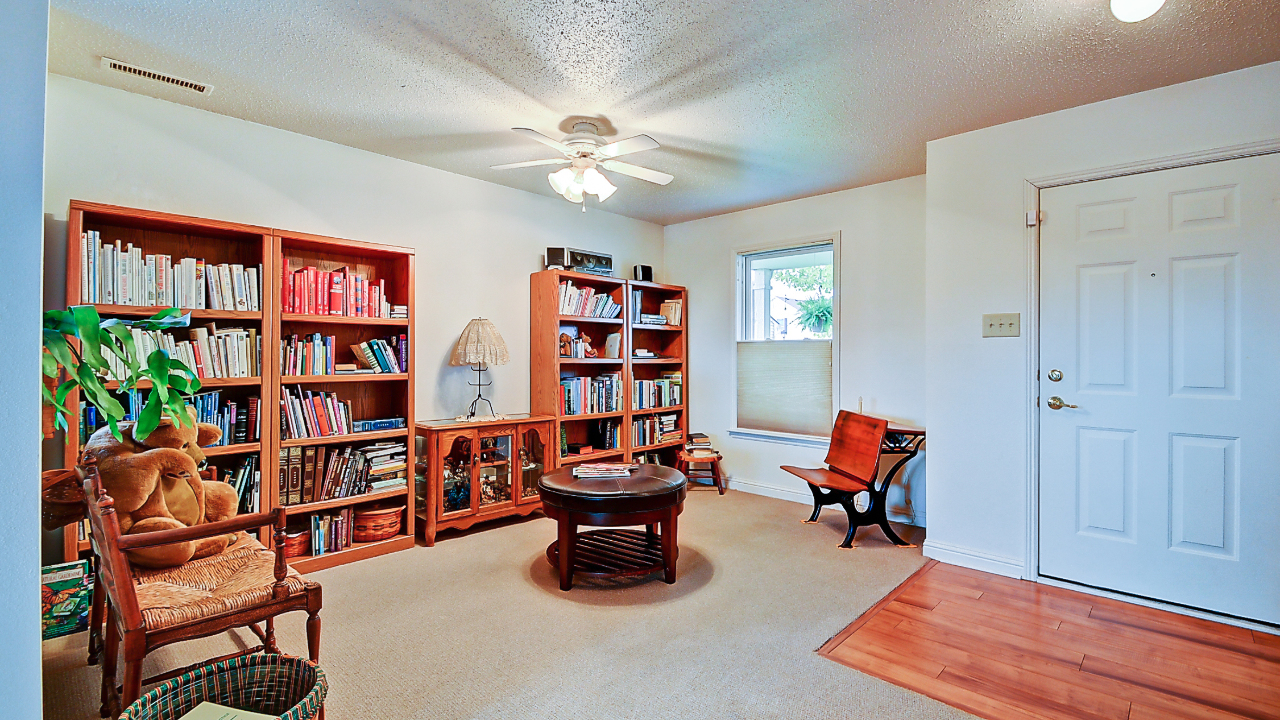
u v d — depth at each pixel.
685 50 2.21
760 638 2.19
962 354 3.01
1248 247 2.32
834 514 4.01
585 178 2.79
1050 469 2.76
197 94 2.62
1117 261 2.60
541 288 4.14
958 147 3.04
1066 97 2.60
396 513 3.21
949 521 3.05
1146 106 2.52
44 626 2.14
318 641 1.70
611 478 2.85
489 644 2.13
